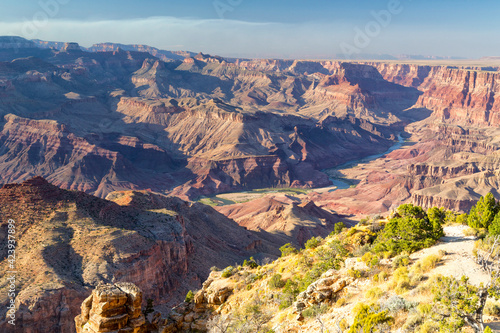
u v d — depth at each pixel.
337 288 34.19
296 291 39.47
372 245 42.88
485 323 23.53
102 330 33.25
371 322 25.17
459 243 36.03
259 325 36.72
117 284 35.91
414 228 39.62
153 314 43.88
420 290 28.56
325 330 29.16
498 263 28.97
